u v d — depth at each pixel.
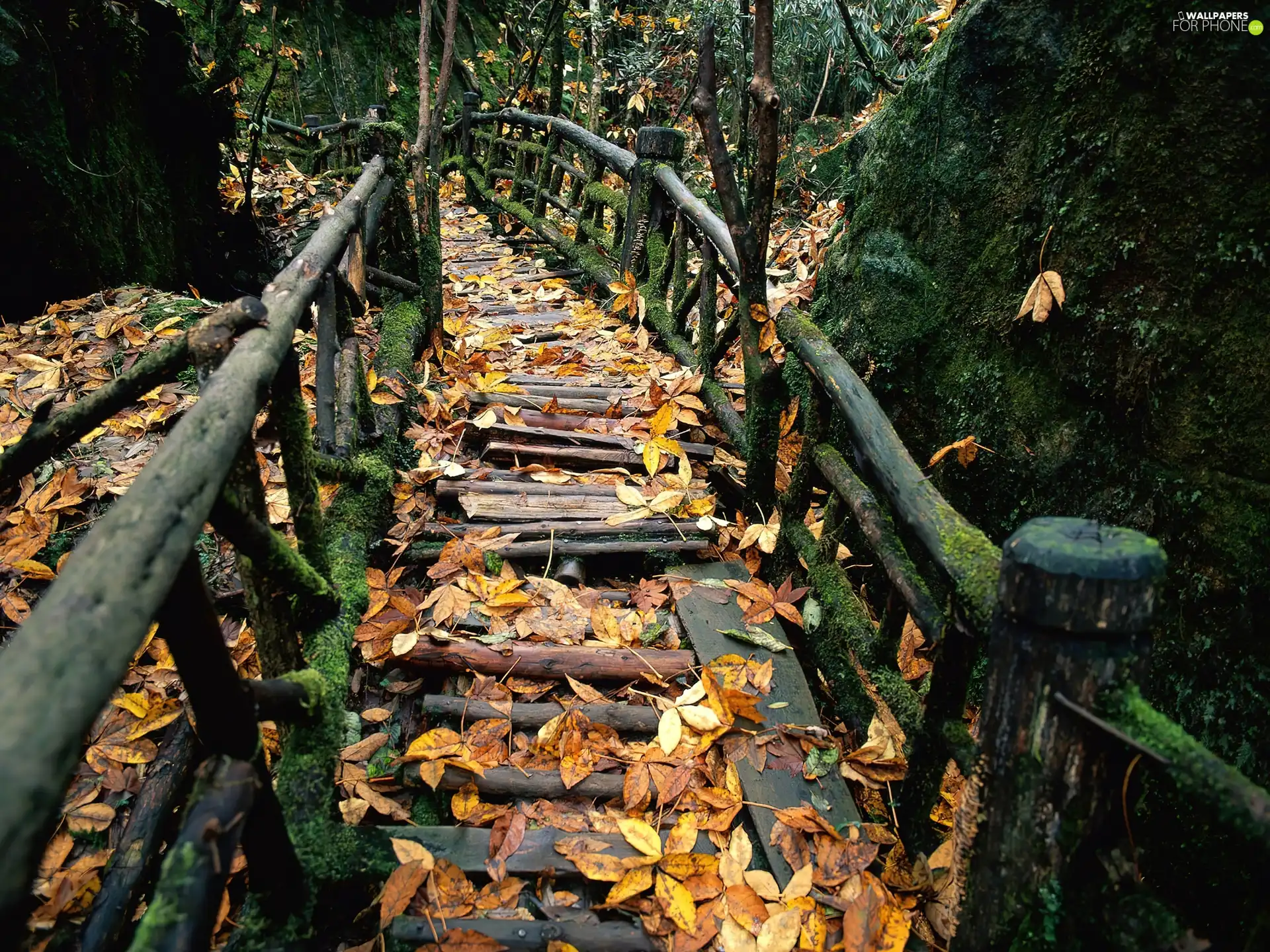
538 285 5.63
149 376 1.80
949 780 2.18
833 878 1.80
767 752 2.10
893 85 4.82
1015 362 2.40
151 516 0.93
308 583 1.85
